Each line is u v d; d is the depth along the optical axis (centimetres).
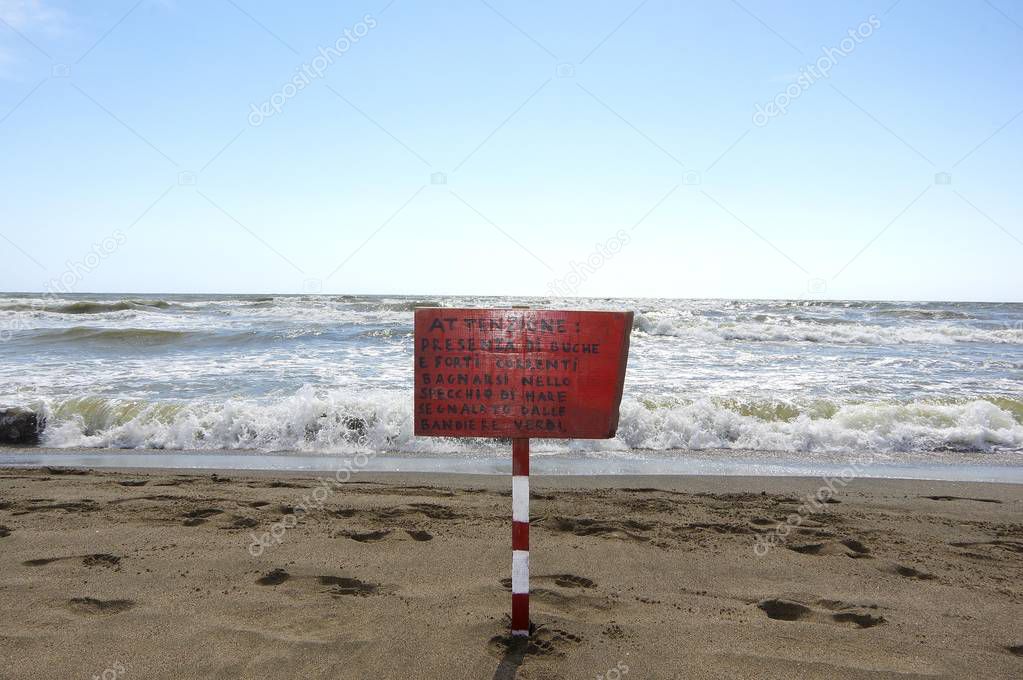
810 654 322
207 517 523
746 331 2509
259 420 930
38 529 491
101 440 907
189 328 2355
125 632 335
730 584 407
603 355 308
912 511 576
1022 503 611
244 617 351
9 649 318
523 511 322
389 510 546
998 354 1939
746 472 756
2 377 1270
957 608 378
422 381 311
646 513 553
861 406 1030
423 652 316
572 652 319
